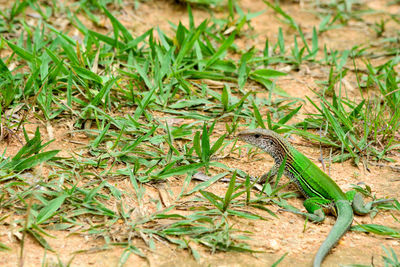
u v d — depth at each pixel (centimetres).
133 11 1145
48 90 774
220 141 669
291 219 600
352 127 762
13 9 1004
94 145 686
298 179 646
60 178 606
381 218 611
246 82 932
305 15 1241
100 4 1092
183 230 548
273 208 618
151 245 526
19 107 750
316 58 1051
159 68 857
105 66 873
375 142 761
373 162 730
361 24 1216
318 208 602
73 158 649
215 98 862
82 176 628
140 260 508
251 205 611
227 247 529
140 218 565
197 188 632
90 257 505
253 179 673
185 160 682
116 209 582
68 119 748
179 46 933
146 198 609
